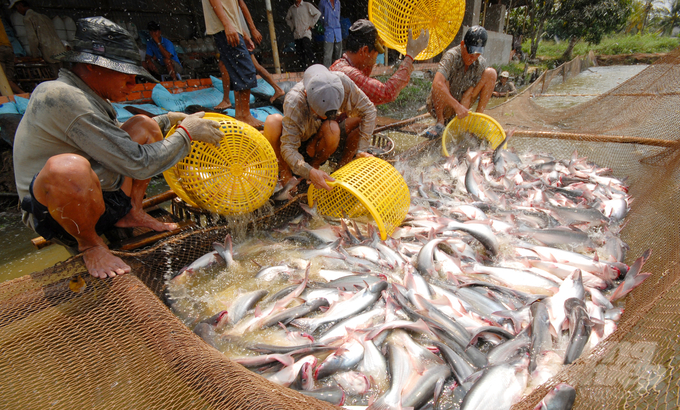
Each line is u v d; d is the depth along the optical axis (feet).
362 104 11.26
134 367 5.41
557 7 88.74
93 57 7.19
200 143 9.40
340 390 6.30
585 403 4.95
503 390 6.09
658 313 5.62
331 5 28.76
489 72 18.03
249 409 4.21
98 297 6.52
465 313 8.09
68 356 5.65
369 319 8.13
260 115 21.12
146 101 20.22
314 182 10.49
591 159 17.51
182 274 9.05
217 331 7.75
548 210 12.12
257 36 20.30
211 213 10.52
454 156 15.78
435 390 6.32
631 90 17.98
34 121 7.07
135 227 9.56
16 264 10.48
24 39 21.22
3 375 5.44
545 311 7.69
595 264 9.52
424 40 11.61
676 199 10.03
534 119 22.86
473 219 11.68
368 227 10.78
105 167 7.93
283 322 7.97
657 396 4.74
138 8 30.19
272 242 10.77
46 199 6.81
